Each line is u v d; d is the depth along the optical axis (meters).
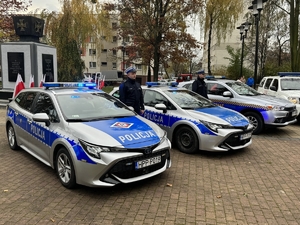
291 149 6.53
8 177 4.68
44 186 4.31
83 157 3.81
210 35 24.23
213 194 4.10
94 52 32.03
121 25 19.70
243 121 5.95
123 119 4.68
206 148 5.68
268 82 11.84
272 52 36.16
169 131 6.32
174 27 17.34
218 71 31.86
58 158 4.31
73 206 3.69
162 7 16.55
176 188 4.28
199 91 7.93
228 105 8.60
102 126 4.23
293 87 10.51
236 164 5.41
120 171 3.79
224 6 22.88
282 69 26.70
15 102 6.15
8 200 3.85
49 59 14.31
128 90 6.14
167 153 4.41
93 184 3.78
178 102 6.48
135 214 3.50
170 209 3.64
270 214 3.56
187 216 3.48
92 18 26.27
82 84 5.66
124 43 25.55
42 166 5.21
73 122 4.33
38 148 4.95
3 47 13.52
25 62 13.37
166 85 7.58
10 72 13.59
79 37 25.20
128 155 3.80
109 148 3.76
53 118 4.57
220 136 5.52
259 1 12.78
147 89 7.21
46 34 24.03
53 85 5.50
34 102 5.37
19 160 5.54
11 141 6.25
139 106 6.32
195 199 3.93
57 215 3.46
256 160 5.67
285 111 7.80
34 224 3.26
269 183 4.53
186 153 6.04
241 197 4.02
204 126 5.68
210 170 5.07
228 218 3.45
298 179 4.71
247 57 33.47
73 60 23.59
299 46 19.34
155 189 4.23
